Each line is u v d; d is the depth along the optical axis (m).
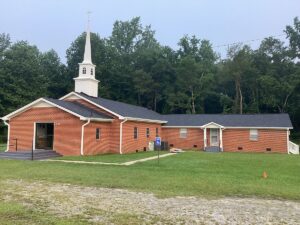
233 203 11.20
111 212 9.73
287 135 36.25
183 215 9.60
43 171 17.70
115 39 77.50
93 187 13.63
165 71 64.19
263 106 61.38
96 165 20.73
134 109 38.09
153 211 9.95
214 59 74.06
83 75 35.09
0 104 52.31
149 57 66.38
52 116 28.02
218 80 65.31
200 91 62.84
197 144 39.53
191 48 70.00
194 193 12.65
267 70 60.88
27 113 28.80
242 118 39.78
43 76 61.28
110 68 65.25
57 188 13.31
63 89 66.44
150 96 65.19
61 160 23.45
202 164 21.56
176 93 62.81
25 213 9.44
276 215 9.78
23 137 28.73
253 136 37.50
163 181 14.94
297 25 61.00
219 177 16.19
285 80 57.00
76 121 27.34
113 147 30.83
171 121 41.53
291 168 20.12
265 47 62.59
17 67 56.97
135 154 29.39
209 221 9.06
